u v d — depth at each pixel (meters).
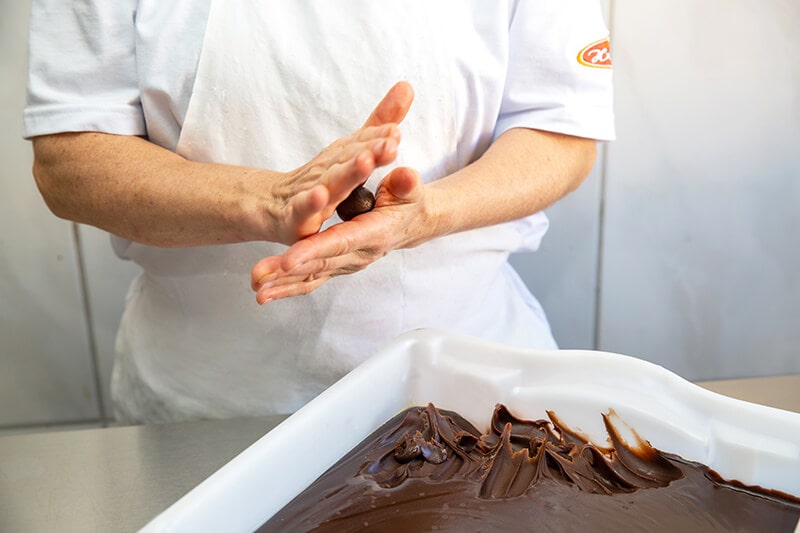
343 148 0.56
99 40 0.74
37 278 1.42
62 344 1.46
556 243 1.47
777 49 1.35
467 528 0.57
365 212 0.60
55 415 1.51
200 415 0.86
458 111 0.79
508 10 0.80
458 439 0.67
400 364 0.70
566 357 0.68
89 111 0.74
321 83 0.74
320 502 0.59
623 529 0.57
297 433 0.59
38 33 0.75
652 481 0.62
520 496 0.60
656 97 1.38
